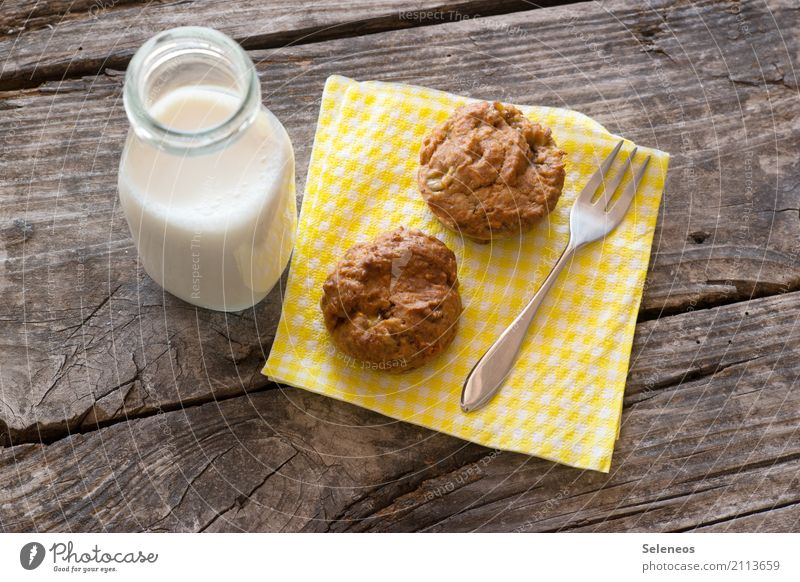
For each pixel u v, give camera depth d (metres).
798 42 0.70
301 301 0.62
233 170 0.56
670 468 0.62
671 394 0.63
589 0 0.70
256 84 0.54
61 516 0.60
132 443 0.61
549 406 0.61
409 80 0.68
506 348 0.61
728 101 0.68
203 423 0.61
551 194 0.62
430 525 0.60
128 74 0.53
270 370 0.61
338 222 0.64
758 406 0.63
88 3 0.69
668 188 0.66
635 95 0.68
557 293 0.63
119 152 0.66
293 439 0.61
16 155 0.66
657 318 0.64
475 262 0.63
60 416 0.61
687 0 0.70
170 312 0.63
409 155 0.65
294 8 0.69
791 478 0.62
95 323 0.63
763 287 0.65
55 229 0.64
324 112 0.65
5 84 0.67
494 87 0.68
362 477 0.61
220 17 0.69
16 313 0.63
